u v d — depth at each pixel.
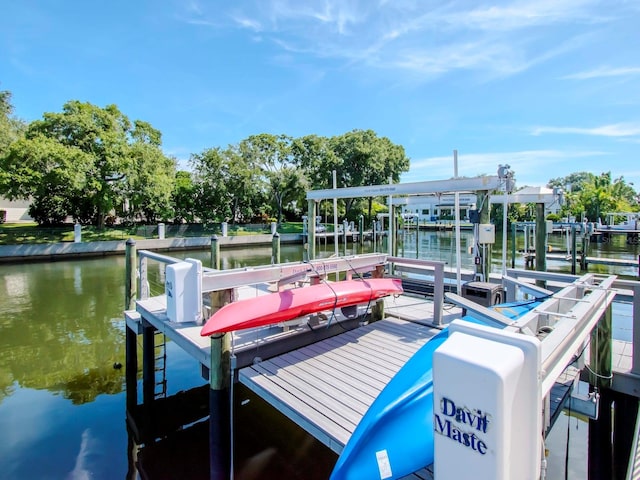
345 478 1.76
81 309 9.22
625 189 40.34
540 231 6.89
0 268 15.19
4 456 3.93
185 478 3.73
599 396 3.43
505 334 1.12
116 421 4.63
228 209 26.91
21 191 16.91
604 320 3.32
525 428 1.06
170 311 3.30
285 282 3.95
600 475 3.46
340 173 27.19
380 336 4.21
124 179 20.69
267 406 4.80
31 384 5.51
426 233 28.30
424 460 1.76
